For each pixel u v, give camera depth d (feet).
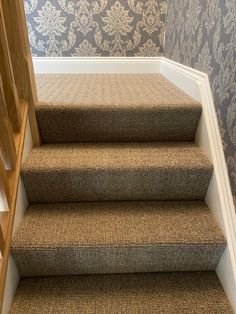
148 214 4.29
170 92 6.11
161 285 3.84
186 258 3.89
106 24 8.22
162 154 4.70
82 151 4.84
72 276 3.97
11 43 4.20
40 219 4.15
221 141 4.13
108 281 3.90
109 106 4.91
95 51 8.54
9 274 3.52
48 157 4.58
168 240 3.77
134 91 6.31
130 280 3.92
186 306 3.54
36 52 8.44
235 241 3.61
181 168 4.32
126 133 5.14
